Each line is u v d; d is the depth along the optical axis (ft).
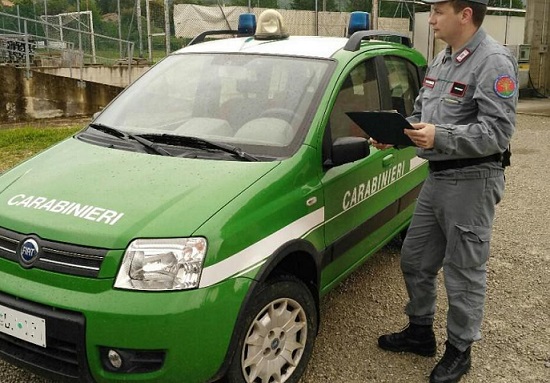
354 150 10.05
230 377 8.45
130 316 7.57
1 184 9.83
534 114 45.09
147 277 7.75
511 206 20.67
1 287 8.23
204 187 8.80
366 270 14.94
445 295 13.64
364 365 10.78
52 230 8.17
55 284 7.97
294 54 11.95
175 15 56.95
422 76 15.28
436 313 12.82
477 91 8.87
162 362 7.78
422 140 8.69
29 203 8.83
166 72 12.64
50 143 31.50
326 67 11.45
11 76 45.06
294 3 61.98
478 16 8.95
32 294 7.97
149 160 9.78
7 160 27.22
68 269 7.93
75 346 7.82
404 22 68.39
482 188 9.36
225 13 58.49
